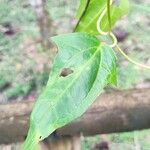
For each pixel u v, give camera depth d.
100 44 0.20
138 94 0.40
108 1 0.22
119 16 0.27
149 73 1.00
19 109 0.40
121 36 1.16
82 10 0.27
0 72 1.05
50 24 0.95
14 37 1.19
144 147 0.84
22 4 1.31
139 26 1.20
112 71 0.19
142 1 1.21
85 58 0.19
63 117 0.18
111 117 0.40
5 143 0.41
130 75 1.00
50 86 0.18
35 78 0.99
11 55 1.11
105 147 0.85
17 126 0.40
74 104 0.18
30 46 1.12
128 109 0.40
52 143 0.41
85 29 0.26
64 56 0.19
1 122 0.40
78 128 0.40
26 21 1.25
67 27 1.19
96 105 0.40
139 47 1.13
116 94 0.41
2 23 1.26
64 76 0.18
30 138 0.17
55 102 0.18
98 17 0.26
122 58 1.04
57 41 0.19
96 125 0.40
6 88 1.02
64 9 1.26
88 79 0.19
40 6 0.95
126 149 0.85
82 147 0.83
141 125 0.40
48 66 0.96
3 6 1.31
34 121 0.17
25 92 0.99
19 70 1.04
